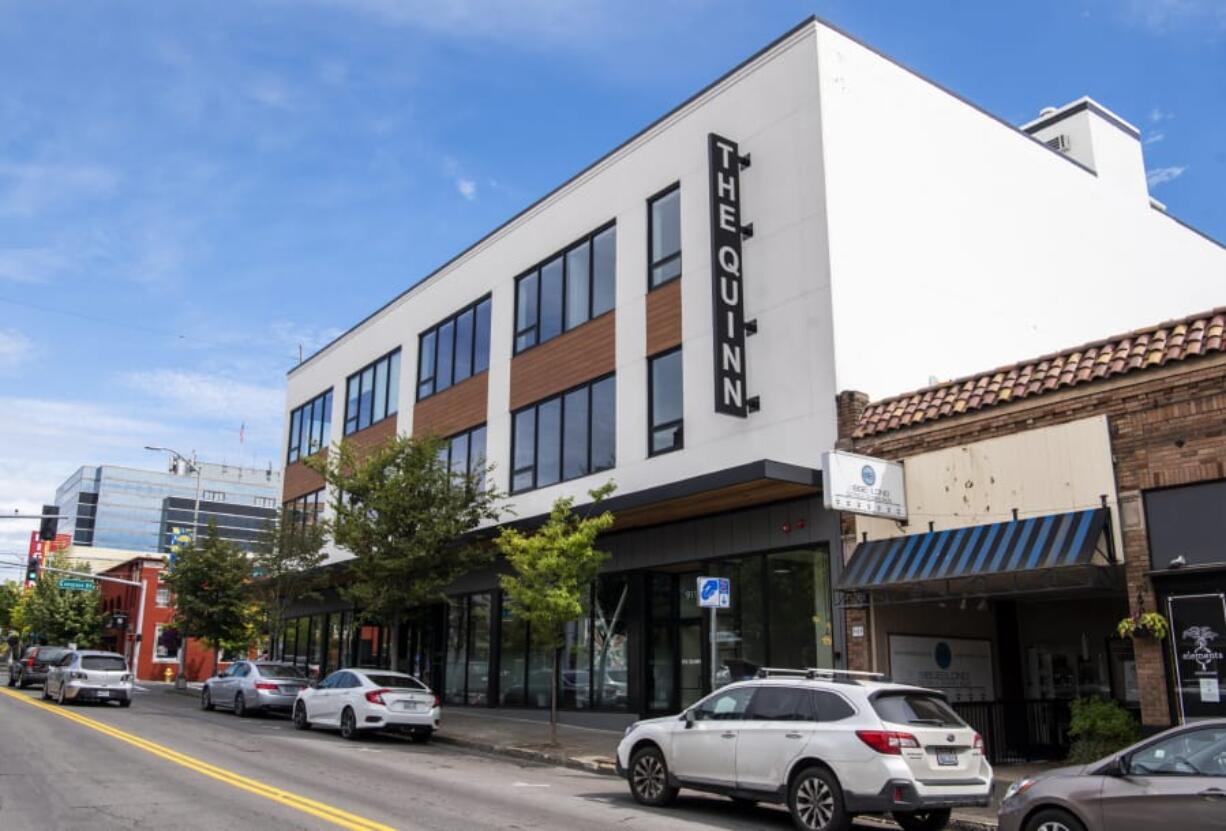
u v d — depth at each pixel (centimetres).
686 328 2089
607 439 2262
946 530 1558
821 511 1783
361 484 2372
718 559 2009
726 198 1988
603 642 2275
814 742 1065
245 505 14738
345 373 3562
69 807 1094
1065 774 874
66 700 2972
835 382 1777
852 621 1662
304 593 3356
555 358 2472
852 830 1145
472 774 1518
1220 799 766
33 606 6334
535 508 2447
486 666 2641
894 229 1967
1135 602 1309
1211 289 2959
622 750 1295
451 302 2969
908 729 1029
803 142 1914
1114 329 2517
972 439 1550
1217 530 1254
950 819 1158
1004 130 2312
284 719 2639
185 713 2680
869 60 2014
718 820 1142
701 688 2027
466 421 2797
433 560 2333
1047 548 1374
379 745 1950
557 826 1045
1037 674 1817
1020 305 2233
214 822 1012
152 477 14512
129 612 6097
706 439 2003
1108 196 2609
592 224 2416
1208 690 1225
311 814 1067
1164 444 1320
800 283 1872
